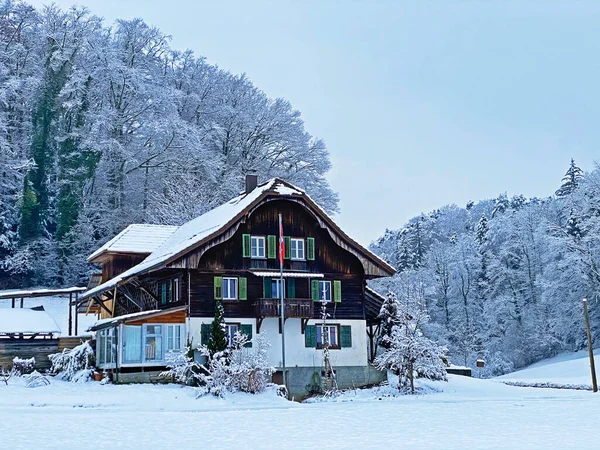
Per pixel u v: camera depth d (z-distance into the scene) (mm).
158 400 31625
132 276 39781
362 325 42438
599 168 70875
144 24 76375
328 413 27719
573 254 67500
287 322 40438
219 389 32844
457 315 83938
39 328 43375
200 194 67750
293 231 41812
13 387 34125
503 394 38375
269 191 40312
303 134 78438
